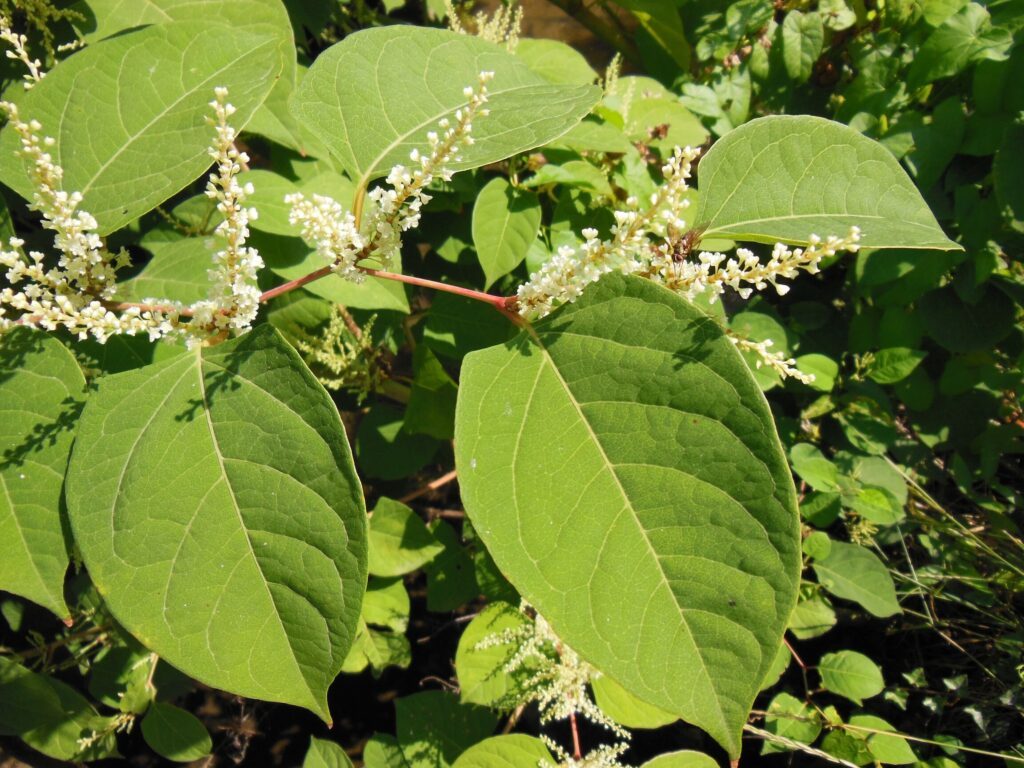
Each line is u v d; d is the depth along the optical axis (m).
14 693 0.41
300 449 0.21
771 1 0.55
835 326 0.56
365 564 0.20
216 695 0.60
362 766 0.58
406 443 0.47
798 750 0.50
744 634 0.19
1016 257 0.48
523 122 0.26
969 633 0.52
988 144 0.48
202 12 0.35
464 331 0.41
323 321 0.42
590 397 0.22
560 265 0.22
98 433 0.22
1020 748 0.49
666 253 0.23
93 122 0.25
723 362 0.20
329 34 0.58
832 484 0.48
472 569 0.45
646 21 0.55
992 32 0.48
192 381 0.22
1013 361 0.52
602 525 0.20
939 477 0.53
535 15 0.66
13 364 0.24
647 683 0.19
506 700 0.39
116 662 0.48
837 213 0.25
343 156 0.26
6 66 0.38
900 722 0.54
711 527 0.20
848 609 0.56
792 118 0.25
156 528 0.21
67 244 0.22
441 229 0.45
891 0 0.52
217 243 0.31
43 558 0.23
